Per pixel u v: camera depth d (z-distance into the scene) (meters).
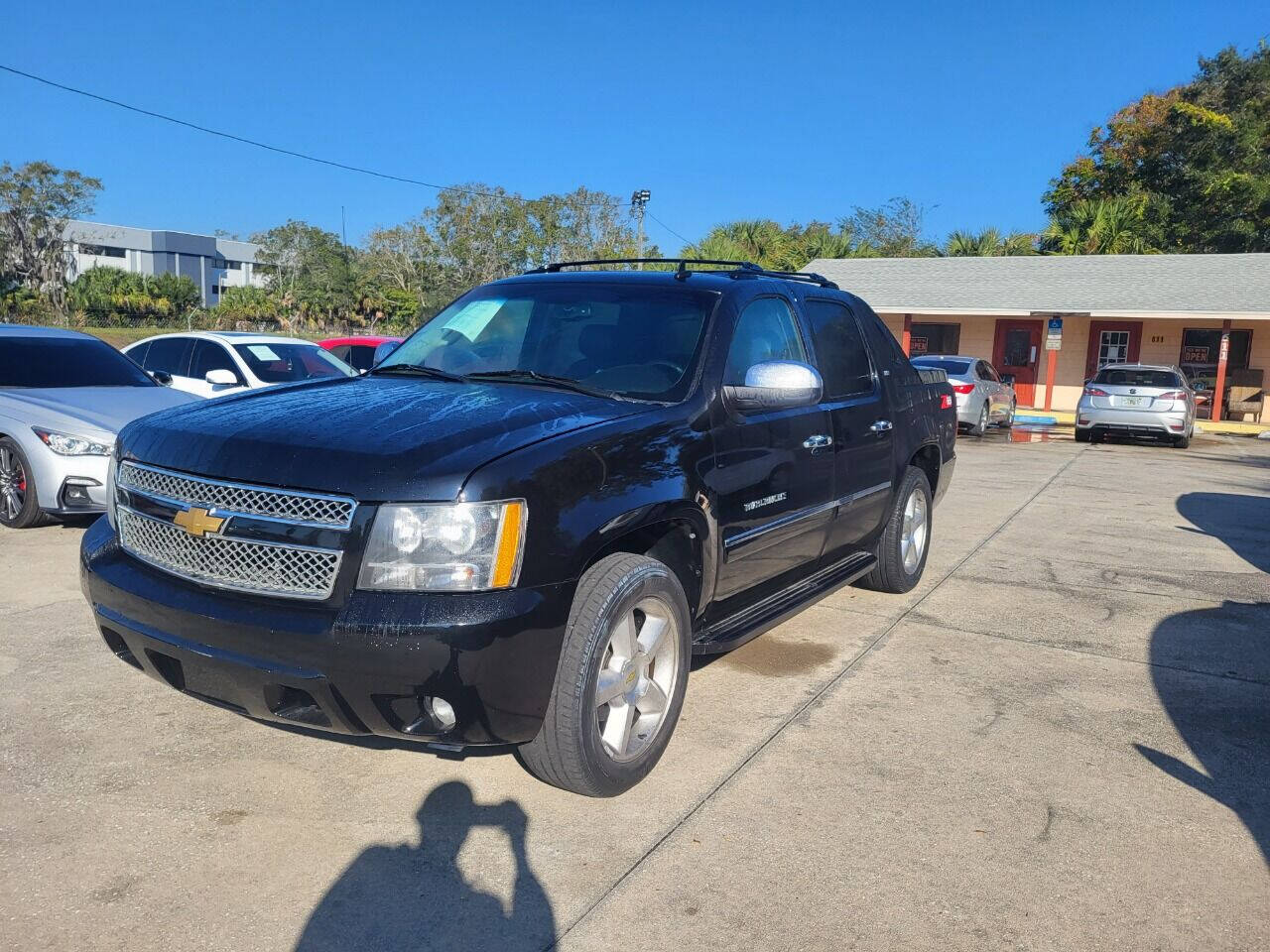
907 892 2.83
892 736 3.91
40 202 66.50
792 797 3.37
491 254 69.62
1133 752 3.83
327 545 2.84
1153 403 16.59
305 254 79.25
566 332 4.13
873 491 5.18
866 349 5.36
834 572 4.99
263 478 2.95
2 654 4.44
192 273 113.38
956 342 26.20
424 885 2.80
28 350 7.87
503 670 2.82
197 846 2.95
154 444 3.27
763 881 2.86
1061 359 25.30
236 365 9.62
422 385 3.83
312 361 10.21
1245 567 7.02
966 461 13.71
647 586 3.26
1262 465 14.26
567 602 2.98
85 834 2.99
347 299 76.94
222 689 3.02
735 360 4.02
